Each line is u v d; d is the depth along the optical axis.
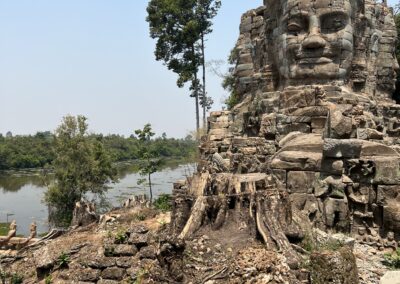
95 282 10.40
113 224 13.41
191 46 33.44
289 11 16.72
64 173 36.59
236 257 8.64
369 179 11.87
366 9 18.00
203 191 10.77
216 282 8.11
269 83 18.84
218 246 9.17
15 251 14.77
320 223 12.12
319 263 7.91
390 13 19.69
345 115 13.46
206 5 33.03
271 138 15.84
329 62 16.22
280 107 16.16
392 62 19.36
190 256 8.80
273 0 18.66
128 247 10.77
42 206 52.81
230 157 16.64
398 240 11.34
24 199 58.97
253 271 8.09
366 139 13.11
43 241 13.62
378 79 19.14
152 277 8.43
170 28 33.06
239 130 20.31
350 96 15.83
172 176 66.75
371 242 11.54
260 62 20.44
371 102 16.52
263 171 13.91
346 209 11.97
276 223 9.45
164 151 96.00
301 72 16.48
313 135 13.94
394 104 18.62
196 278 8.24
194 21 31.78
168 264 8.34
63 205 37.03
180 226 10.33
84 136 38.59
